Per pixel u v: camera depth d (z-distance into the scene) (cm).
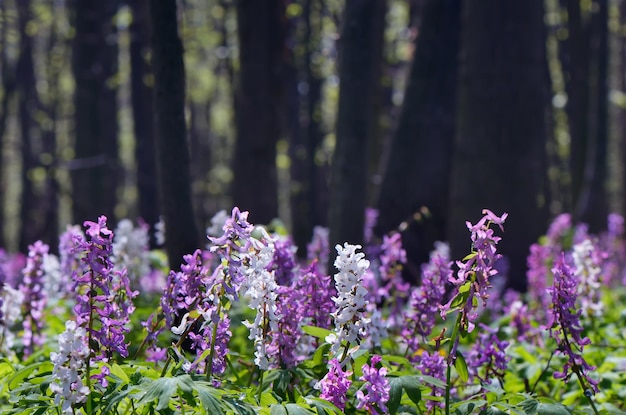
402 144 1541
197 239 794
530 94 1316
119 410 576
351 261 512
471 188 1321
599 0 2423
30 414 509
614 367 718
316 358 568
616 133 4072
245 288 508
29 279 740
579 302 798
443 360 581
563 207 3294
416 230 1505
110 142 2589
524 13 1313
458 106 1350
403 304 817
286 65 1864
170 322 557
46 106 3725
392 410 494
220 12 3034
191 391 458
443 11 1548
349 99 973
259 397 527
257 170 1669
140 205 2272
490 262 502
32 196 3559
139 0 2278
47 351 704
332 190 982
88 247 500
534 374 674
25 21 3253
